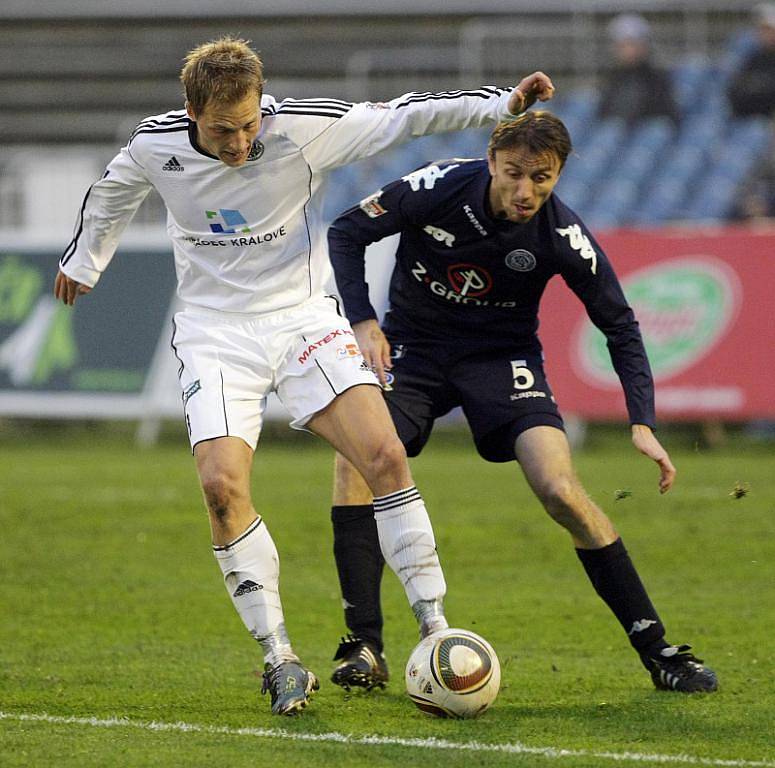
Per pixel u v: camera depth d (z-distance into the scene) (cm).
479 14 7356
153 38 7425
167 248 4966
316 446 5075
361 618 1662
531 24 7306
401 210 1647
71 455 4691
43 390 4969
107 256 1664
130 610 2208
